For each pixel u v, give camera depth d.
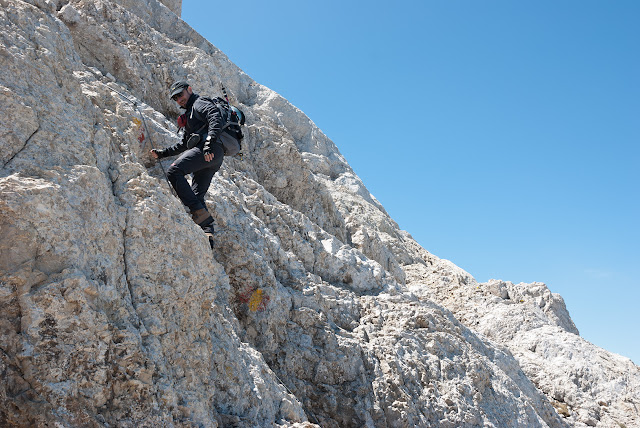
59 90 4.38
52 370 3.37
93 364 3.52
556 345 14.34
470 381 8.64
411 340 8.48
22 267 3.41
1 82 3.90
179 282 4.52
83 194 3.96
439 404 7.86
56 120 4.18
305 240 9.16
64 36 4.87
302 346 7.01
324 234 9.77
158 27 14.62
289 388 6.57
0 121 3.75
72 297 3.50
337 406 6.79
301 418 5.69
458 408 7.99
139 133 6.66
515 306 15.49
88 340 3.53
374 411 6.96
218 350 5.04
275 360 6.68
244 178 9.31
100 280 3.85
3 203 3.41
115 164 4.68
